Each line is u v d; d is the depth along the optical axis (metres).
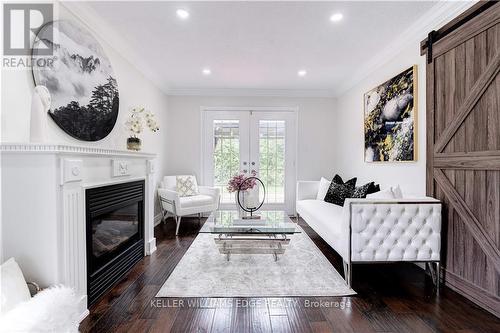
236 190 3.12
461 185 2.04
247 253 2.68
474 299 1.92
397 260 2.14
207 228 2.64
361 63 3.55
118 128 2.99
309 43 2.95
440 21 2.31
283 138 4.99
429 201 2.14
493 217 1.79
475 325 1.65
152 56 3.31
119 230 2.39
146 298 1.97
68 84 2.12
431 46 2.35
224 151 4.95
